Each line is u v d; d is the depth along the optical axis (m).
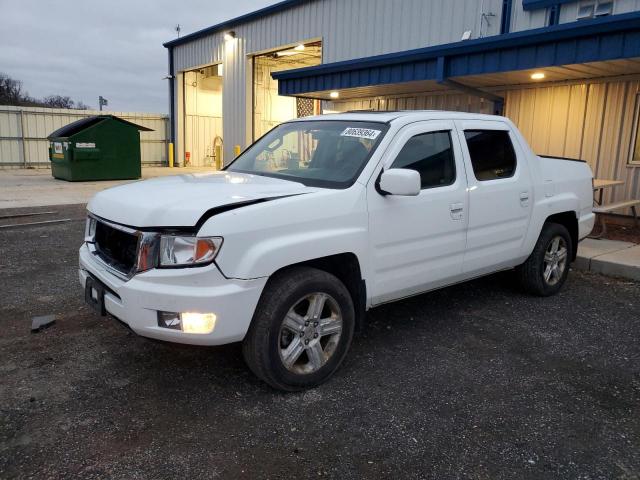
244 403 3.52
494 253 5.00
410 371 4.03
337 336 3.81
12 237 8.55
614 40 7.39
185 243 3.21
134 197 3.60
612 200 9.87
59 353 4.21
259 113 22.36
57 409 3.38
